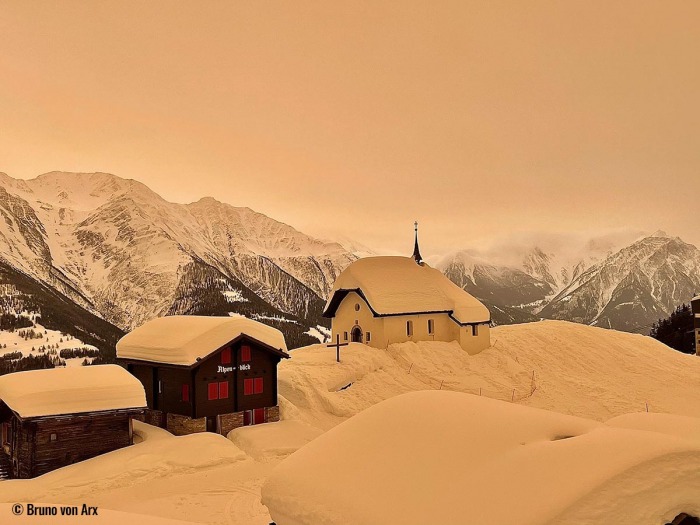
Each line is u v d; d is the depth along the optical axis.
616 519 8.88
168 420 32.72
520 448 10.80
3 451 28.77
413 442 12.04
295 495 11.70
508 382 43.78
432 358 45.06
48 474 25.30
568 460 9.77
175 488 23.91
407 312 46.97
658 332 100.25
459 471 10.69
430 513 9.84
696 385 47.06
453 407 13.08
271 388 34.47
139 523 13.60
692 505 9.30
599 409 40.53
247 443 30.17
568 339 55.50
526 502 9.14
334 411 36.16
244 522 20.11
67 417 26.28
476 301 50.75
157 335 34.22
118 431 28.05
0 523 12.98
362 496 10.91
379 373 42.00
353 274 48.97
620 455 9.40
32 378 27.86
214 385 32.31
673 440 9.77
